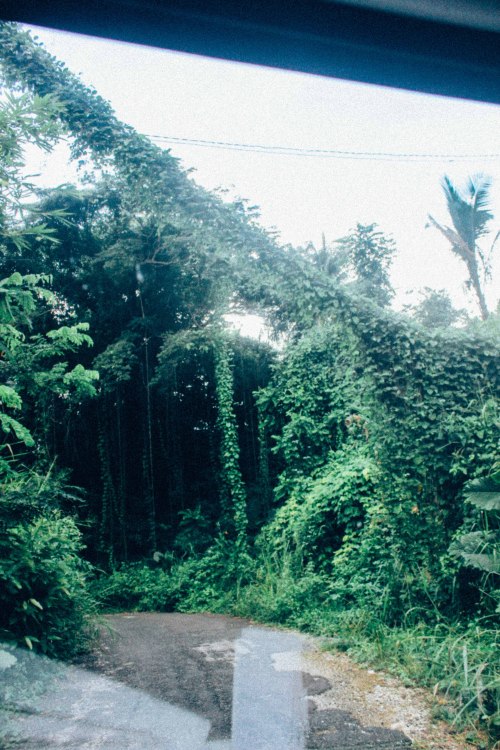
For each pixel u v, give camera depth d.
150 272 15.30
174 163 9.85
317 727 3.40
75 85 10.11
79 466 16.31
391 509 7.46
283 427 12.50
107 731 3.25
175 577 12.70
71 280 14.91
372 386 7.85
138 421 17.25
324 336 9.81
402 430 7.55
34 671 4.61
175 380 16.34
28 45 9.70
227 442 14.88
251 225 9.23
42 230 5.53
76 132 10.04
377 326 7.91
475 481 4.94
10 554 5.17
